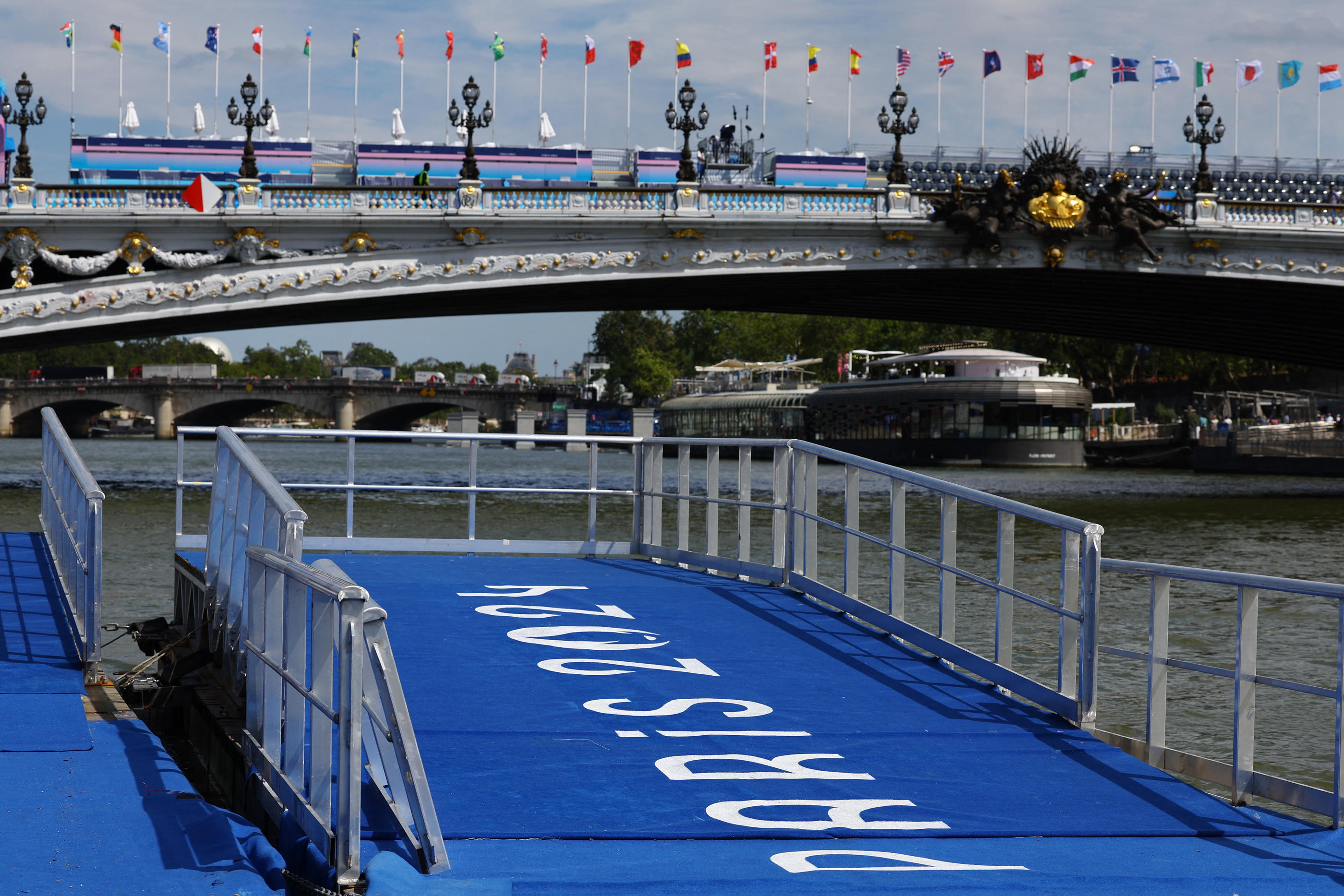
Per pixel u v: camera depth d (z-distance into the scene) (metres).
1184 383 143.62
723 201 58.16
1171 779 8.78
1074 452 121.50
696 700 9.98
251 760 8.29
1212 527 54.31
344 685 6.27
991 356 123.12
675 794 7.89
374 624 6.49
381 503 61.34
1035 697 10.38
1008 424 120.25
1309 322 76.69
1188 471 118.38
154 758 8.27
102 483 72.44
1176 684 20.22
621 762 8.44
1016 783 8.54
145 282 52.12
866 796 8.08
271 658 7.89
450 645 11.30
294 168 61.31
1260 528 53.53
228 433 11.19
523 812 7.44
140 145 58.84
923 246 61.38
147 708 12.05
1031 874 6.87
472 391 191.00
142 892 6.00
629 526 49.69
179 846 6.66
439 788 7.77
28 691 9.72
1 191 50.66
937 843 7.37
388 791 7.23
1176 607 28.30
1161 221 62.34
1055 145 61.81
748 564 15.27
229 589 10.70
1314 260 64.75
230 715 10.38
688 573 15.75
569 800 7.70
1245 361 149.75
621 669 10.76
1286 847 7.64
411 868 6.39
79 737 8.58
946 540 11.74
